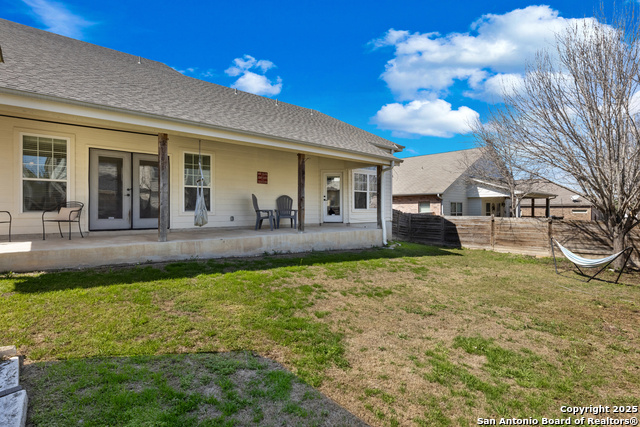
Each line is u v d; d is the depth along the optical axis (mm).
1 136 5910
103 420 1992
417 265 7648
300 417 2205
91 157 6965
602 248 9008
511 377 2916
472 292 5695
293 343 3283
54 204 6473
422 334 3803
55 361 2580
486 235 11461
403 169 21422
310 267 6375
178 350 2939
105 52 8656
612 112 7379
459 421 2281
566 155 7992
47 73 5430
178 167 8117
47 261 4785
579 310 4883
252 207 9477
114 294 4027
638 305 5152
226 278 5102
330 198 11438
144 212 7668
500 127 11094
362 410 2338
